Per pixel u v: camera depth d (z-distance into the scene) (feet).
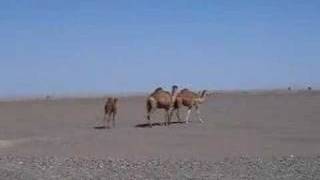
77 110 207.10
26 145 111.34
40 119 176.96
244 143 109.40
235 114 177.78
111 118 173.99
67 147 107.24
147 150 101.35
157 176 72.08
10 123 164.86
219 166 79.97
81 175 73.77
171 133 126.62
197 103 151.84
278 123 149.69
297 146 104.47
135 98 294.46
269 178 70.13
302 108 198.70
